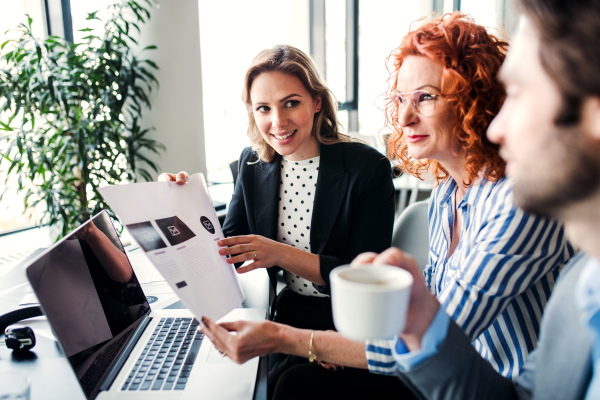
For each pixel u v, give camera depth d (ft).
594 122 1.15
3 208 9.66
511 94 1.38
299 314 4.47
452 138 2.93
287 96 4.28
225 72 12.75
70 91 7.62
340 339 2.54
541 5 1.18
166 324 3.26
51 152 8.04
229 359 2.76
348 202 4.52
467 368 2.02
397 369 2.15
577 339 1.82
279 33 14.76
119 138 8.21
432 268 3.66
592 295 1.65
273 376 3.93
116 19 8.00
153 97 9.11
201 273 2.82
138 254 5.02
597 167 1.19
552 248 2.39
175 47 8.99
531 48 1.25
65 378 2.54
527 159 1.29
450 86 2.72
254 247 3.56
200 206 3.42
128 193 2.89
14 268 4.42
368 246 4.51
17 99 7.27
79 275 2.74
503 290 2.39
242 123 5.08
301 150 4.75
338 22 16.90
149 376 2.57
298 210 4.77
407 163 3.88
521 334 2.69
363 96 17.97
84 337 2.53
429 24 2.96
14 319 3.23
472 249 2.60
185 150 9.47
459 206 3.02
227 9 12.34
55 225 9.07
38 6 9.29
